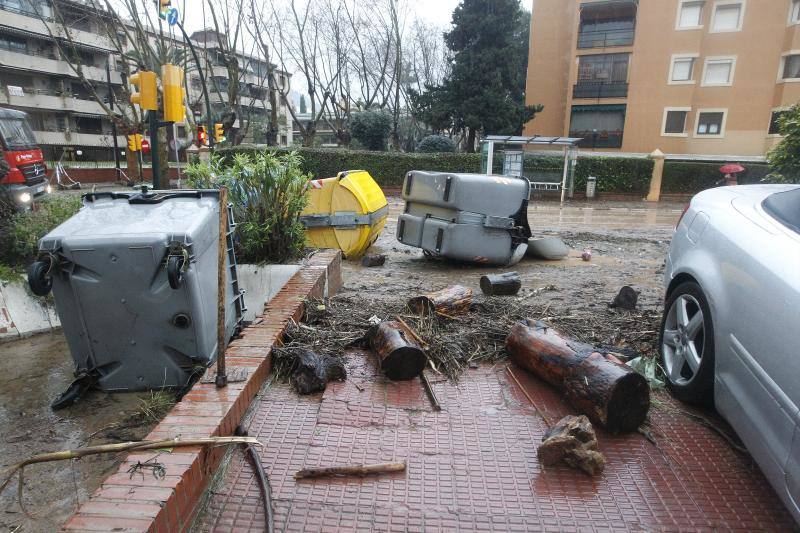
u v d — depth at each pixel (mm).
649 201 25109
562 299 6000
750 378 2299
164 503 1809
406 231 8641
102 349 3652
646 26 30734
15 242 5676
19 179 12156
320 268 5410
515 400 3145
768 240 2561
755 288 2420
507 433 2783
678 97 30875
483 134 32031
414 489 2328
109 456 3104
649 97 31453
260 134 51219
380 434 2748
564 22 33625
